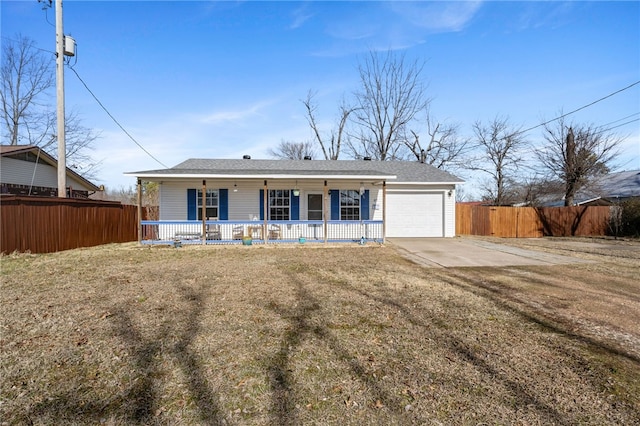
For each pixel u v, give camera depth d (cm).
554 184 2525
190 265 848
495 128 2762
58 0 1217
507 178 2772
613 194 2419
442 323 430
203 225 1263
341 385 282
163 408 250
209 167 1639
